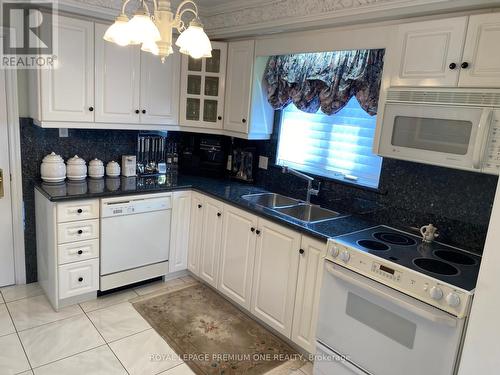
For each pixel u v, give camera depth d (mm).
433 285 1743
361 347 2059
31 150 3014
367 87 2543
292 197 3254
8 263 3105
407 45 2074
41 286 3154
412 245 2217
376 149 2250
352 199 2840
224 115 3443
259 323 2896
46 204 2764
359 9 2211
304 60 2934
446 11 2043
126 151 3500
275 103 3205
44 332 2578
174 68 3340
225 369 2383
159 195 3146
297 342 2504
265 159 3518
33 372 2213
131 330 2682
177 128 3494
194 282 3467
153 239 3199
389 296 1864
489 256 1531
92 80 2904
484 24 1792
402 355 1880
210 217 3170
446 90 1907
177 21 1603
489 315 1549
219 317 2936
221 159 3748
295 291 2477
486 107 1770
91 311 2869
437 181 2357
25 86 2906
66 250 2748
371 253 2008
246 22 2949
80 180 3143
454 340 1684
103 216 2863
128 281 3127
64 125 2842
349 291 2082
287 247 2500
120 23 1450
